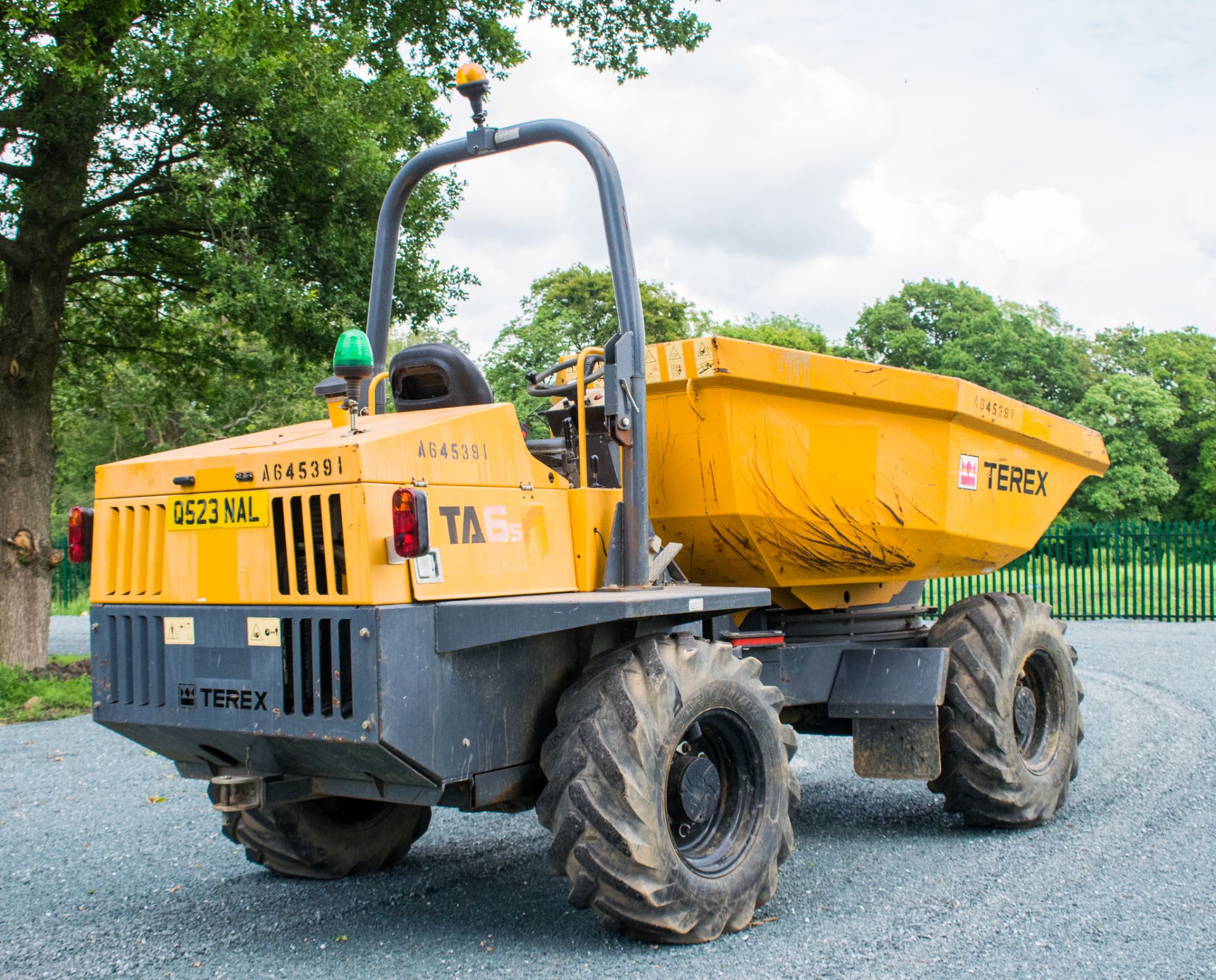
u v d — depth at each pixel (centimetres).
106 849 583
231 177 1224
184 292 1501
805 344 6022
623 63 1852
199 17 1166
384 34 1678
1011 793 590
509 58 1770
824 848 568
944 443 613
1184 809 627
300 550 378
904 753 579
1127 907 452
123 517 423
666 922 404
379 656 357
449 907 473
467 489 399
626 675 411
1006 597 634
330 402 467
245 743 399
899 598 693
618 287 442
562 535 440
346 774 395
